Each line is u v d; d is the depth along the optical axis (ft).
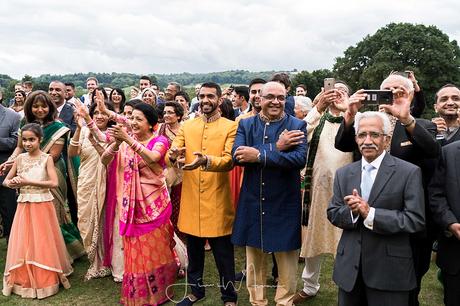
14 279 15.56
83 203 17.04
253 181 12.99
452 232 10.57
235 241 13.21
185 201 14.06
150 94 24.41
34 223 15.39
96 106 17.60
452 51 129.08
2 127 19.58
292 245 12.84
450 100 13.37
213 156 13.03
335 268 10.39
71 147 17.25
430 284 16.62
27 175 15.53
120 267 16.58
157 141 14.46
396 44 131.75
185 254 17.16
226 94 28.17
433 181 11.10
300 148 12.57
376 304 9.73
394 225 9.30
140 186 14.08
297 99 18.74
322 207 13.94
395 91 11.02
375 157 10.07
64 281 15.96
